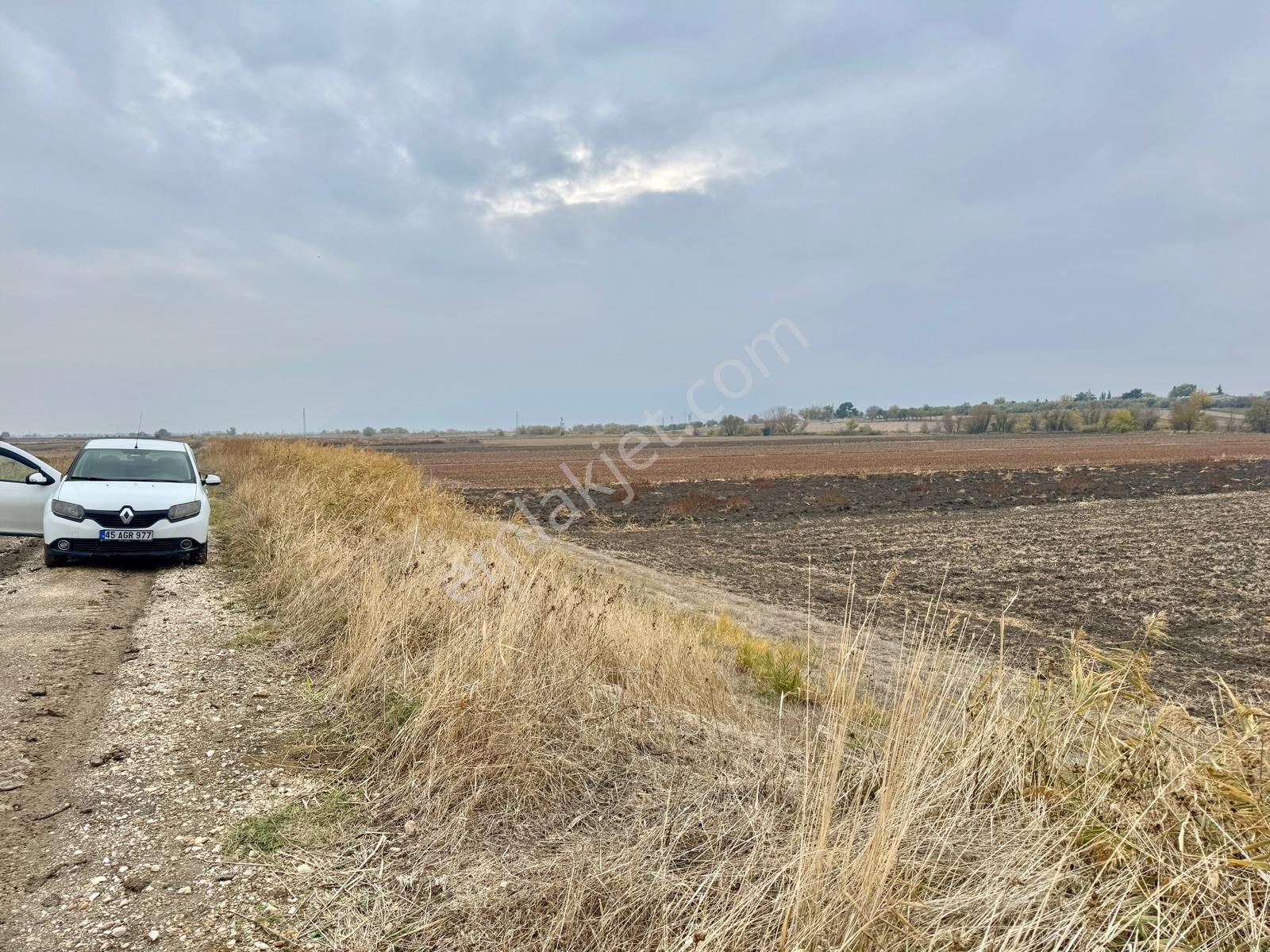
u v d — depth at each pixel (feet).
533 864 9.69
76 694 15.60
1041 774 10.69
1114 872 8.38
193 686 16.29
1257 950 6.97
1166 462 170.09
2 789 11.32
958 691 12.87
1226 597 40.27
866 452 246.47
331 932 8.32
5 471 32.86
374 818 10.92
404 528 33.76
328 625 20.16
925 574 49.98
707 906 8.34
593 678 16.28
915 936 7.26
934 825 9.43
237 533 38.04
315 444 74.69
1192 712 23.09
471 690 13.34
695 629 29.09
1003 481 130.72
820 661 25.90
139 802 11.15
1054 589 43.78
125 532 28.71
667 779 11.98
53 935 8.08
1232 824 8.55
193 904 8.71
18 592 24.98
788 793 11.22
